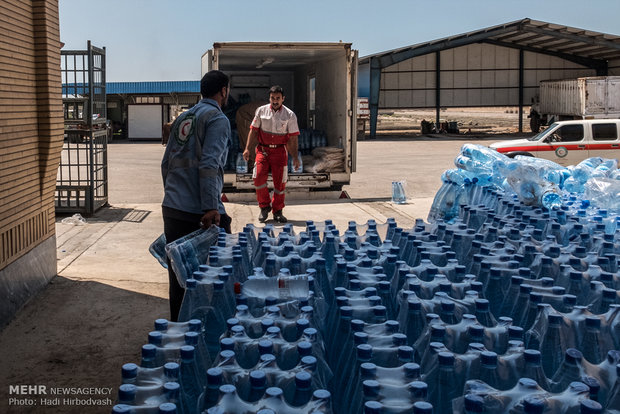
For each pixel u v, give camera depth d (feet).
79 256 25.29
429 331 7.28
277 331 7.13
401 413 5.42
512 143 54.29
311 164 41.93
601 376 6.39
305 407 5.42
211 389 6.01
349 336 7.66
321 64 44.16
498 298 9.79
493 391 5.67
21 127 18.70
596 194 17.66
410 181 53.06
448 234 13.04
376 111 119.65
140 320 17.72
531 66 130.62
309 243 11.42
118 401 5.91
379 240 12.90
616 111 99.14
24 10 19.04
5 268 17.40
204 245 11.88
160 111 119.24
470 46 128.77
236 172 39.88
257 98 51.21
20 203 18.51
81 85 34.40
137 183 51.44
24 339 16.33
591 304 8.96
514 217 15.33
